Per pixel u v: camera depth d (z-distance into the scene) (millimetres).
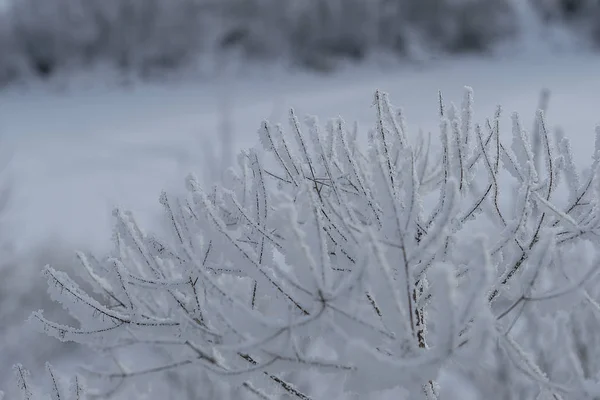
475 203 1855
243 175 2111
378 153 1604
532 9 41875
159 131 20281
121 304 1941
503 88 24500
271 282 1665
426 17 37938
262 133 1997
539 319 2740
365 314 1510
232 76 29984
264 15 34875
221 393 3254
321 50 35188
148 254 1952
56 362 6121
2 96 29594
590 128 15102
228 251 1721
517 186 1978
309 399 1882
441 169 2154
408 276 1586
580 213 1911
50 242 8023
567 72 30062
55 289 1868
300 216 1736
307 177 2002
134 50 33531
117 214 1948
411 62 34812
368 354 1374
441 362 1375
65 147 18094
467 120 1945
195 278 1880
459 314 1360
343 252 1851
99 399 1696
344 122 1952
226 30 34531
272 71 32406
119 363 1745
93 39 33094
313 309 1555
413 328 1576
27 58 32438
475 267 1363
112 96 28984
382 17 36312
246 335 1554
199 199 1790
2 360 5867
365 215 1979
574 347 2854
